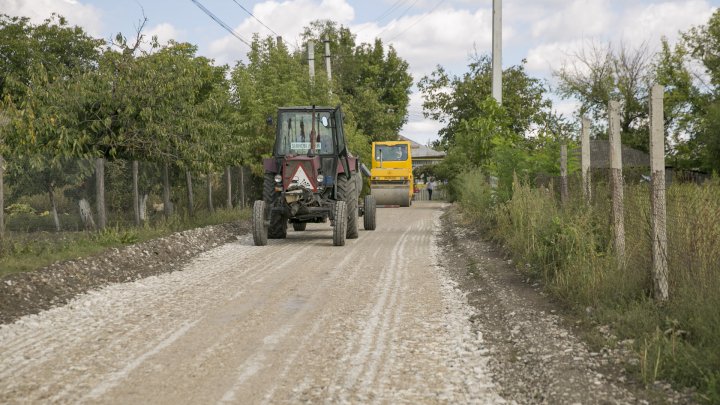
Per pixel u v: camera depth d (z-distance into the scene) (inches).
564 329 293.6
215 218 794.8
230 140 810.8
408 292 404.8
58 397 213.3
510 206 614.2
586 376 229.9
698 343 240.2
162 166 708.7
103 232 562.6
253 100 1027.3
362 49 2669.8
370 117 2148.1
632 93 2191.2
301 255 579.2
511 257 510.6
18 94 736.3
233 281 442.3
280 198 675.4
